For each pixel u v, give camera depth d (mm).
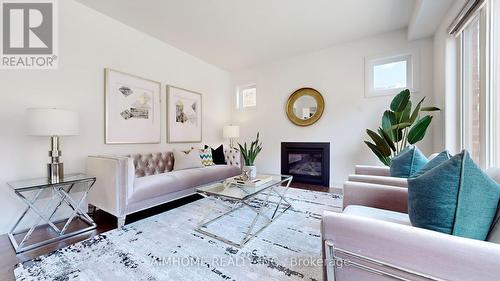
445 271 702
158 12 2688
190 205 2764
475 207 788
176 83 3766
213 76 4586
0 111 2035
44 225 2221
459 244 685
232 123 4992
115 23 2863
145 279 1333
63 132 2010
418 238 739
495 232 779
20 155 2127
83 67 2562
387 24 3020
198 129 4227
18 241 1833
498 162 1531
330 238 916
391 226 794
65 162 2420
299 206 2686
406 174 1742
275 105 4371
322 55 3812
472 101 2205
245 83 4793
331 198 3031
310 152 3967
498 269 632
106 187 2197
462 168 800
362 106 3482
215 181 3256
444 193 821
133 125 3076
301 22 2932
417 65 3080
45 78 2285
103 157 2283
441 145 2686
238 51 3891
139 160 2980
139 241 1812
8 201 2059
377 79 3432
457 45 2396
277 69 4332
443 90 2570
